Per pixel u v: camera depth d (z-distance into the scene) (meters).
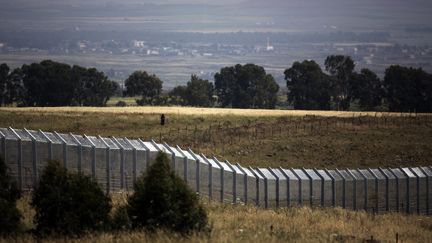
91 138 142.50
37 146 133.12
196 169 147.75
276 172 159.00
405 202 175.50
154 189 101.44
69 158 135.75
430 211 179.12
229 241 98.12
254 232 107.75
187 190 103.19
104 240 93.06
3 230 96.25
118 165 140.62
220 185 149.75
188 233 100.25
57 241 92.62
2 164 104.06
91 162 138.00
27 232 97.94
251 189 153.00
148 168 103.81
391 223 137.12
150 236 96.31
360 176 170.00
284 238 106.00
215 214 124.62
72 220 97.25
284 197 156.00
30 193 128.25
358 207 167.38
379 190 170.62
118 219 100.44
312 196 160.25
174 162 144.12
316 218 131.88
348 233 119.19
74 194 98.62
